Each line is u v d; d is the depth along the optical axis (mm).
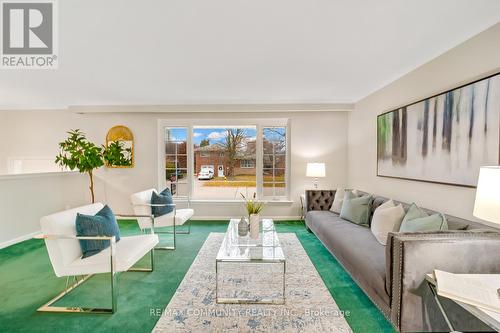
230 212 4984
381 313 1995
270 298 2205
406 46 2373
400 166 3135
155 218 3506
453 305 1546
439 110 2479
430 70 2658
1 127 5074
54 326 1843
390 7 1768
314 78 3305
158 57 2617
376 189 3814
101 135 4992
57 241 2029
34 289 2375
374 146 3879
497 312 1104
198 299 2191
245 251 2352
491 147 1946
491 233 1657
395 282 1604
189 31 2094
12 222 3715
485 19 1922
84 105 4812
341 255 2545
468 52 2191
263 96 4238
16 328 1819
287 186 5055
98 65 2832
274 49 2438
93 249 2143
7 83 3480
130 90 3854
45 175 4273
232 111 4734
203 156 5469
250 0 1677
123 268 2068
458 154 2246
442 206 2473
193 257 3119
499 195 1237
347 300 2176
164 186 5113
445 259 1538
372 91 3912
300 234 4027
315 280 2529
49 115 5023
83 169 4309
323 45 2355
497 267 1545
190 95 4168
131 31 2090
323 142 4918
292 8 1771
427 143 2646
